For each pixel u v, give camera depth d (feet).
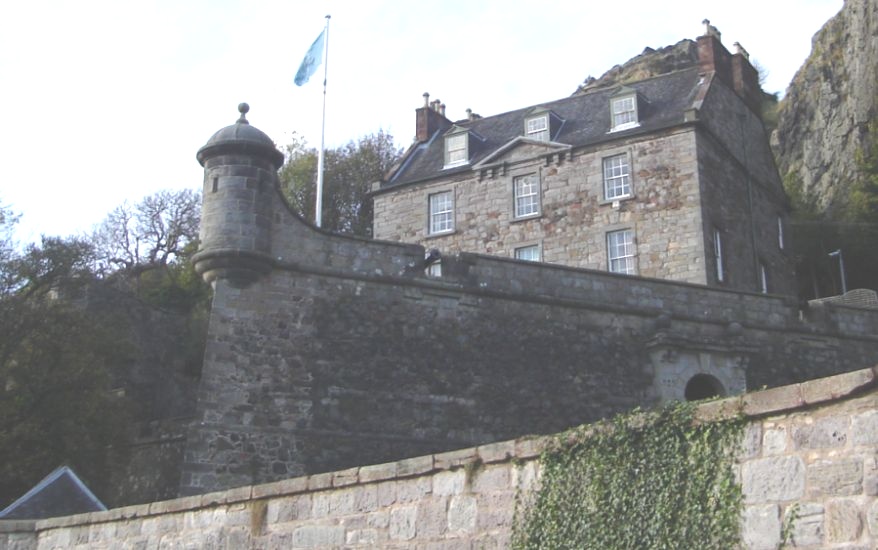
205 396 57.57
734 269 98.78
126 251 163.84
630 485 25.05
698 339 71.26
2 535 44.62
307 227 62.95
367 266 63.98
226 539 36.24
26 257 91.09
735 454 23.03
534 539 27.04
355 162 164.55
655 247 95.91
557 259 100.63
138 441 81.87
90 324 82.12
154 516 39.50
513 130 112.06
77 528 42.93
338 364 61.16
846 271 136.46
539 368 66.59
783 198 115.44
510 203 104.94
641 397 69.26
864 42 151.94
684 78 106.42
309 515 33.78
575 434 26.91
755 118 113.50
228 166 61.41
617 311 70.69
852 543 20.40
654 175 97.86
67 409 74.13
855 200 138.62
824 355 78.18
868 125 143.74
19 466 69.97
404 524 30.86
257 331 59.82
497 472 28.86
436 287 65.26
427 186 110.22
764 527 22.00
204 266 60.23
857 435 20.80
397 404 61.77
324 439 59.36
